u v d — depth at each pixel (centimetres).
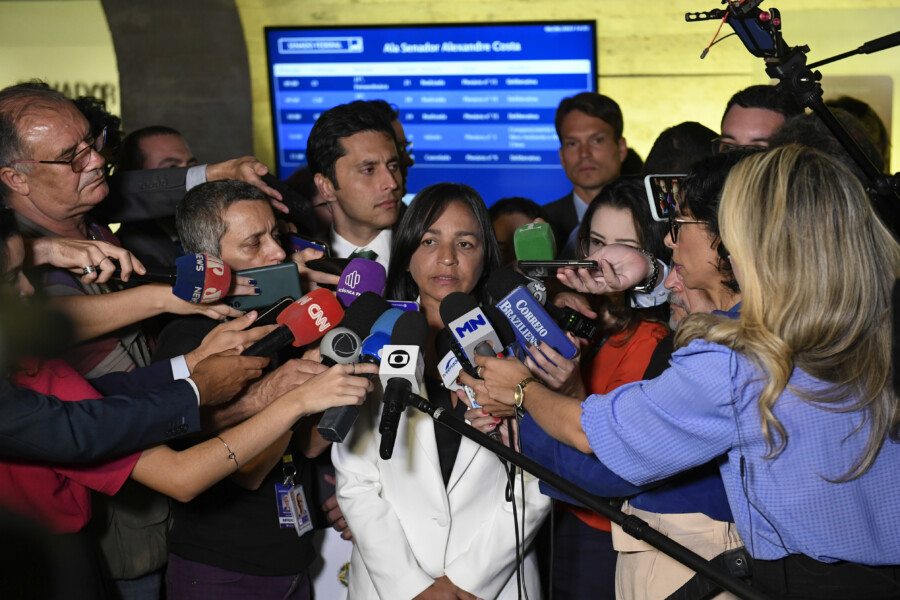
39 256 258
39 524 228
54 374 235
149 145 453
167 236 368
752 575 198
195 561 265
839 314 180
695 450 194
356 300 257
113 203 344
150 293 265
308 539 276
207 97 748
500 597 259
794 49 246
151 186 343
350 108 339
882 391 185
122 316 262
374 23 726
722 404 188
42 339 234
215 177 338
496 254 287
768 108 381
